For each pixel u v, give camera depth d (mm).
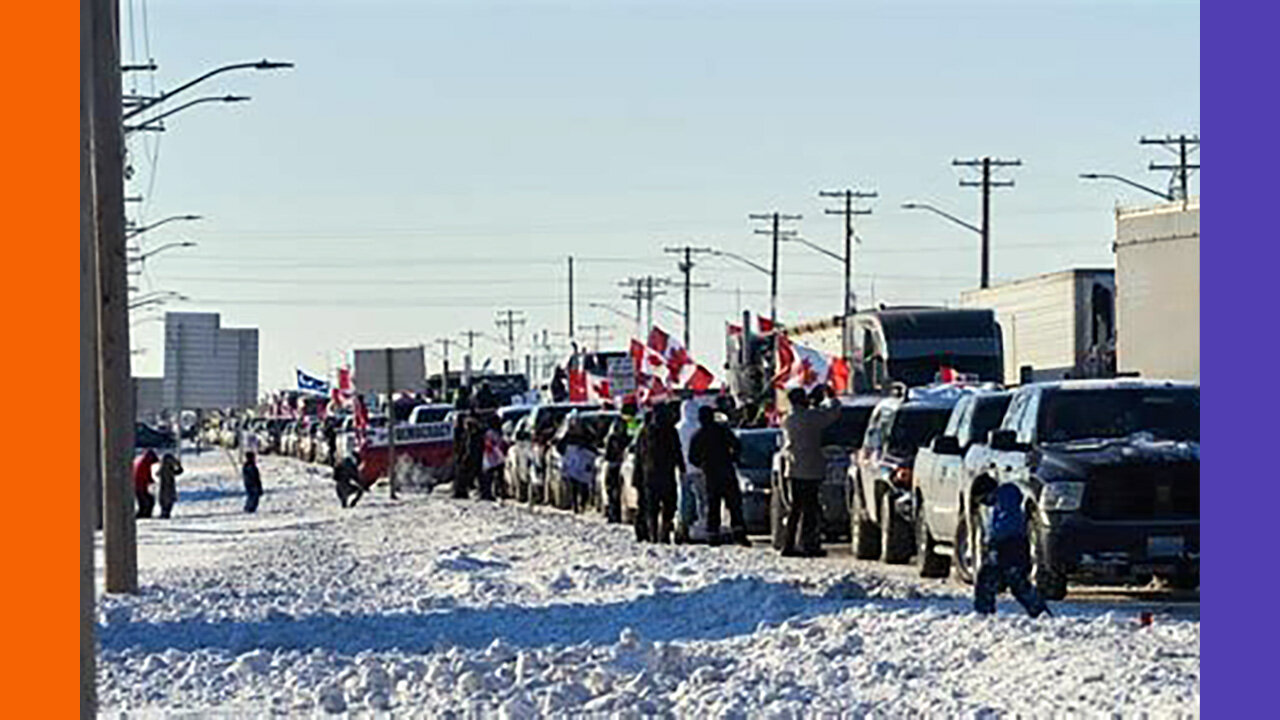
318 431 136750
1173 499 26766
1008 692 18859
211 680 22594
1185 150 95188
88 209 13984
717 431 42906
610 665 22109
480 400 89688
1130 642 20750
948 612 24156
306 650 25594
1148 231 44969
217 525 63719
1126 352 45719
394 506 69438
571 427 62062
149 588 36281
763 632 24188
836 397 43562
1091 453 27203
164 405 120062
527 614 29297
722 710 18594
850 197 121750
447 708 19562
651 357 59125
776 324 88062
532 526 51031
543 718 18828
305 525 60625
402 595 34219
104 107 34719
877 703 18953
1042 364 60469
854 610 25141
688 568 34938
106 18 34625
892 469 36344
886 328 59906
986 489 27641
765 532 46156
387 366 78750
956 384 50719
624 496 52156
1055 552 26828
